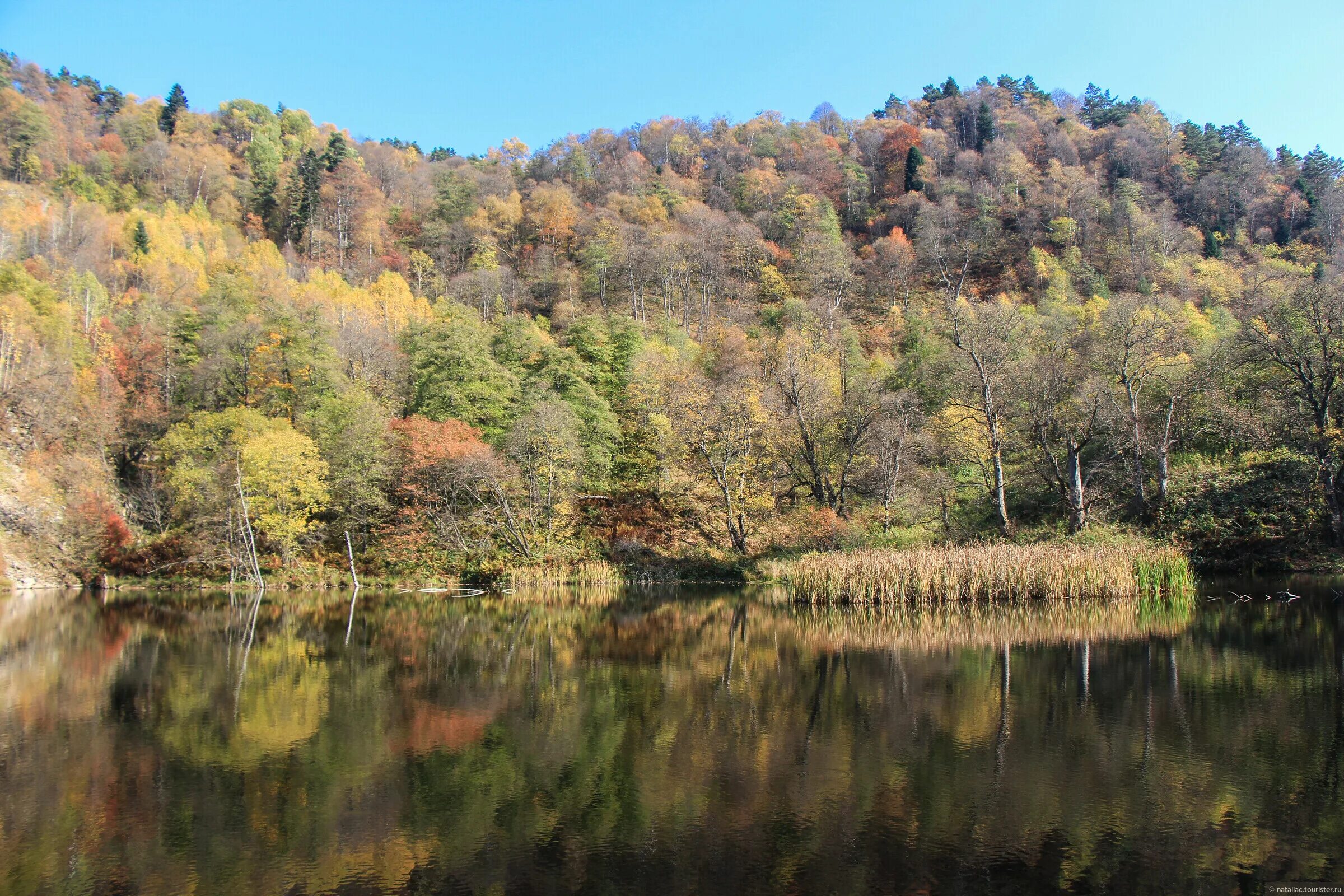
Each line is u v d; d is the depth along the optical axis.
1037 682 16.55
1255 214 91.62
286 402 48.88
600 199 109.06
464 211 100.88
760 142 127.19
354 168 104.19
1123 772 11.09
